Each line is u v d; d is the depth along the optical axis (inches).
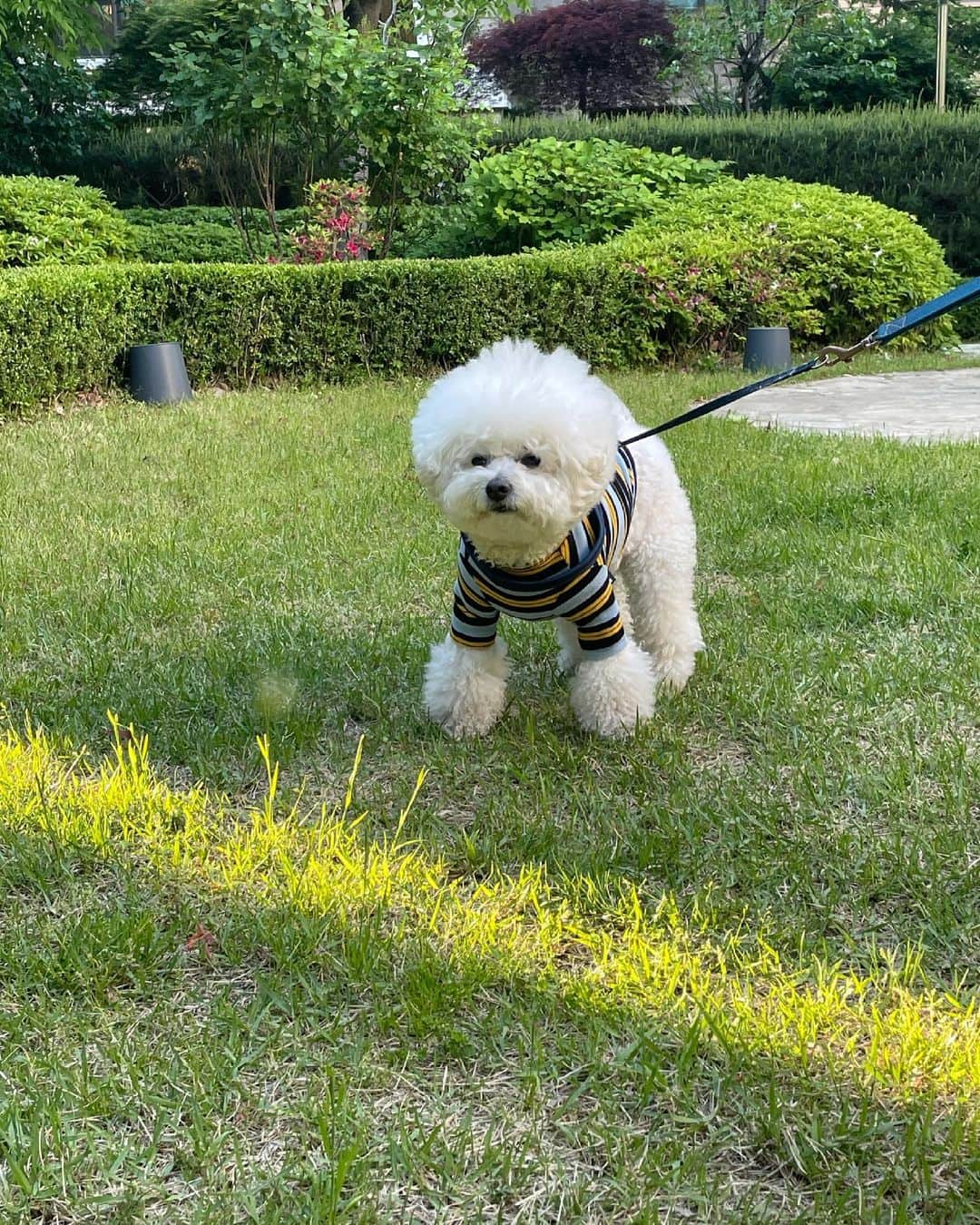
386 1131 32.0
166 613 68.2
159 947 38.8
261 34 174.9
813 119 256.4
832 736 52.6
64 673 60.2
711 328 175.9
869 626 64.8
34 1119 31.7
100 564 76.1
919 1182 30.1
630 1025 35.1
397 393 145.2
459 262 160.7
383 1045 35.0
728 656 61.7
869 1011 36.0
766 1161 31.2
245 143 193.8
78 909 41.4
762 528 83.0
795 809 47.1
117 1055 34.3
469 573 51.5
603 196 205.0
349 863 42.6
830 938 39.6
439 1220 29.5
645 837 44.8
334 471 100.8
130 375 141.6
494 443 47.8
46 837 44.8
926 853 43.3
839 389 155.9
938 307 52.9
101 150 280.8
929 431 122.1
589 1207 29.7
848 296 188.1
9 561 75.9
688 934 39.4
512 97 409.4
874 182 244.7
